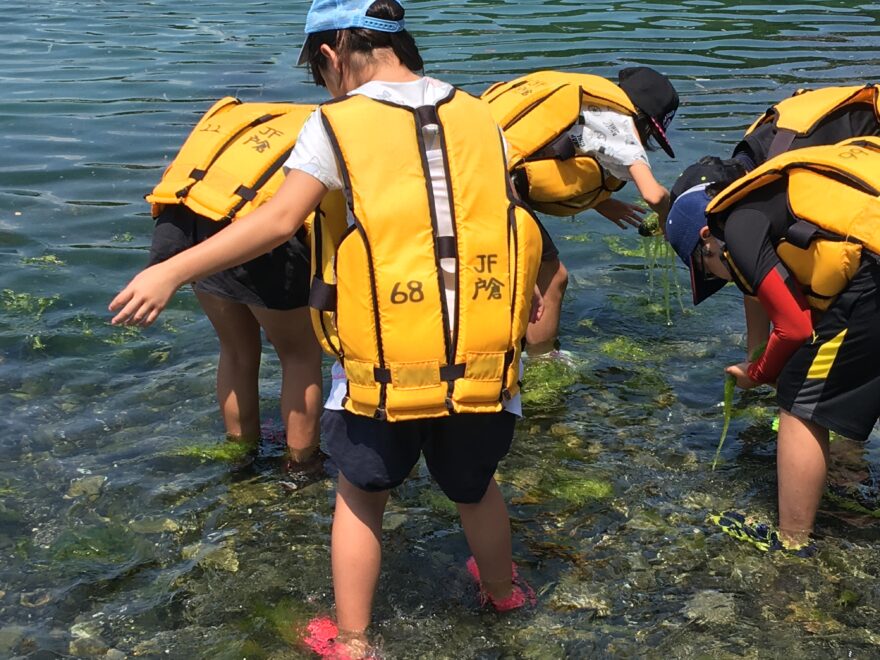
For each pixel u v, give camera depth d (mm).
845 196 3391
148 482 4148
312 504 4035
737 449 4410
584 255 6387
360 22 3084
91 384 4844
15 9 13016
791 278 3512
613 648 3273
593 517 3959
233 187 3707
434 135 2973
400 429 3088
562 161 4738
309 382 4156
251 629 3367
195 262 2859
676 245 3877
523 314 3078
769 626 3352
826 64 10031
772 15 12359
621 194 7191
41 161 7621
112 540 3805
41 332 5266
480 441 3154
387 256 2898
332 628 3330
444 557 3734
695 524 3900
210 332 5371
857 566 3623
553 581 3592
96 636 3324
